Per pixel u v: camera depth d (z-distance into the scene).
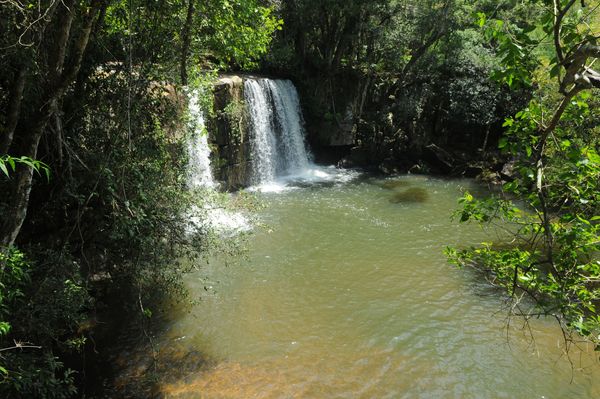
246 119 22.05
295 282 14.40
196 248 11.46
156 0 9.23
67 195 8.76
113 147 9.07
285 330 11.88
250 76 24.94
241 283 14.18
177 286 11.59
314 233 18.20
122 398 9.12
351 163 28.48
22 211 6.68
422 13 27.45
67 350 9.66
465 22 27.55
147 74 10.20
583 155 4.61
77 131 9.66
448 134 28.61
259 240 17.22
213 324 11.95
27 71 6.81
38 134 6.80
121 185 9.09
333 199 22.30
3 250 5.93
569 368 10.59
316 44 29.61
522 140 5.30
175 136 12.84
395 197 22.97
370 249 16.94
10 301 6.47
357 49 30.48
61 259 7.98
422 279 14.78
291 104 26.31
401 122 28.66
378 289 14.14
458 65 28.20
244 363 10.49
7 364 6.43
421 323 12.35
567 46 4.48
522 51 4.44
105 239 9.90
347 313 12.76
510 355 11.08
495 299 13.59
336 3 24.84
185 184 12.11
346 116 28.22
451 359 10.90
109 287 11.96
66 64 8.63
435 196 23.30
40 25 7.13
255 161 23.22
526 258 5.19
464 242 17.59
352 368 10.48
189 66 12.22
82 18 8.40
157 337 11.17
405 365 10.66
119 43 9.75
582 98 5.23
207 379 9.87
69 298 7.69
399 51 28.66
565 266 4.91
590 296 4.96
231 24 12.12
